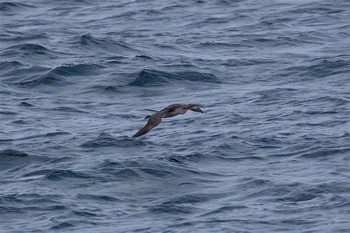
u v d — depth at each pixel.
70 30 150.75
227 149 89.56
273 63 126.19
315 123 97.94
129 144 92.69
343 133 93.31
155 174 82.69
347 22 149.62
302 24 149.50
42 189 79.81
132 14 160.50
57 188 80.31
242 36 142.50
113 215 74.38
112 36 145.88
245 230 70.56
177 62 127.00
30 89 117.06
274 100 108.12
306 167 84.19
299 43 138.50
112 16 160.25
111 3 169.12
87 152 91.12
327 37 141.62
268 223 71.69
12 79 121.31
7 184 82.06
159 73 120.19
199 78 119.56
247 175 82.31
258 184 79.50
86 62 125.38
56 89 117.19
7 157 89.62
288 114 102.00
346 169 83.12
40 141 95.38
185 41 140.88
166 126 98.94
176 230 70.88
